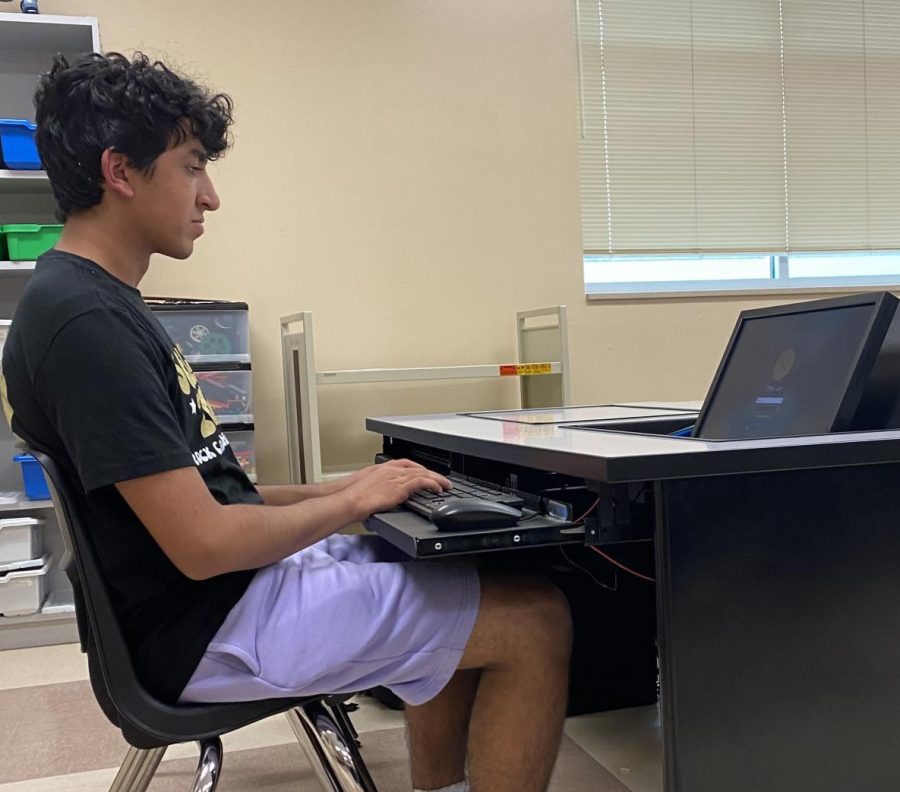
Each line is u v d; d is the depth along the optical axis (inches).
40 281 35.5
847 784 35.6
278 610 38.2
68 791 59.7
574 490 43.1
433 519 37.6
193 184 39.6
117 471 33.1
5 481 106.3
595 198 128.2
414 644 39.5
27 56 104.9
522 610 40.9
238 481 43.1
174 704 36.6
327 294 115.6
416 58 118.1
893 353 41.4
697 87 131.2
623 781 58.8
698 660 33.5
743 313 51.6
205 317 97.3
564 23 124.0
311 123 114.3
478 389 122.2
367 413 117.7
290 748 65.6
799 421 41.5
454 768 50.1
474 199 121.0
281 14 112.6
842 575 35.5
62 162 37.4
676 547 33.2
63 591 103.9
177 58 108.7
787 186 136.7
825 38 136.8
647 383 128.8
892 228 143.0
